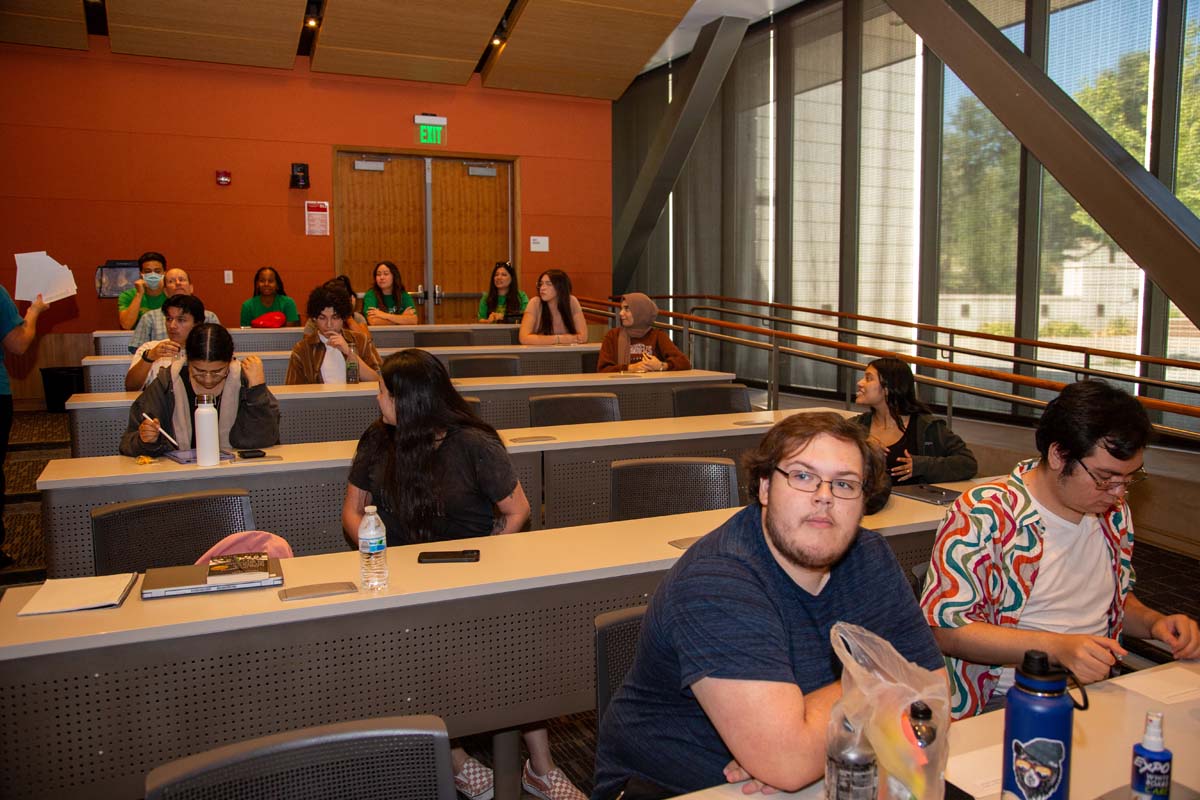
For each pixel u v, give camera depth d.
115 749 1.89
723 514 2.83
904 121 8.38
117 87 8.77
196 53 8.80
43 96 8.54
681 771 1.51
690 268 11.48
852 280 9.05
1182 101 6.23
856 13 8.71
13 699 1.80
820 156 9.32
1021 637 1.71
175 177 9.03
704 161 11.08
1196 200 6.19
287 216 9.46
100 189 8.78
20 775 1.82
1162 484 4.92
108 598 1.99
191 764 1.16
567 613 2.31
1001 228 7.61
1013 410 7.54
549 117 10.50
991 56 5.72
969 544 1.86
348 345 5.17
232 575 2.11
